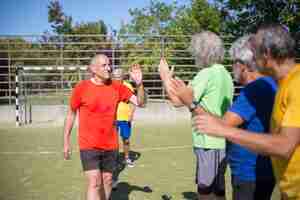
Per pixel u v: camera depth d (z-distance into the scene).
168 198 6.22
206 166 4.15
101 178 5.10
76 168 8.48
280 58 2.33
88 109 4.95
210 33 4.09
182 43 18.58
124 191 6.63
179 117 17.45
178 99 2.76
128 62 18.70
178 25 27.52
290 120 2.15
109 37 18.75
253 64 3.28
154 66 18.69
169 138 12.54
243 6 23.58
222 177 4.21
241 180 3.32
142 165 8.70
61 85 18.39
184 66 18.52
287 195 2.34
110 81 5.08
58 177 7.69
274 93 3.15
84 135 4.97
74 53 19.34
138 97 5.16
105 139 4.99
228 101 4.12
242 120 3.12
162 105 17.39
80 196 6.42
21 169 8.41
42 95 18.61
